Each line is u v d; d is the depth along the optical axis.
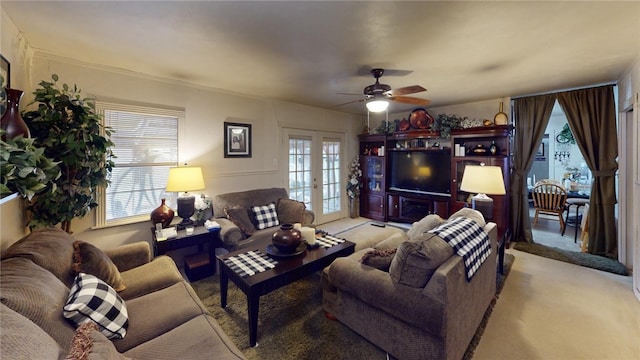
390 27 2.03
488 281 2.25
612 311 2.34
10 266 1.25
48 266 1.46
